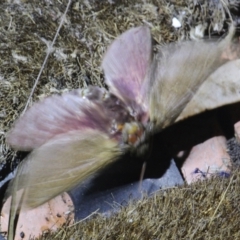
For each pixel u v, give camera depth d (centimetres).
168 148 56
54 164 52
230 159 55
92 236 52
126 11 57
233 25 56
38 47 56
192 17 57
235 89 55
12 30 56
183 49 54
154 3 57
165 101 54
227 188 53
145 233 52
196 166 55
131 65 54
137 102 54
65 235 53
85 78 56
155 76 54
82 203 54
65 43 56
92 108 53
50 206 54
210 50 54
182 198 53
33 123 53
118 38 55
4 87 55
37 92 55
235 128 56
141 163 55
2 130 54
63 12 57
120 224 52
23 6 57
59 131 53
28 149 53
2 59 56
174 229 52
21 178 52
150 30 56
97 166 53
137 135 53
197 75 54
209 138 56
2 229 54
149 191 55
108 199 54
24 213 54
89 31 56
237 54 56
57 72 56
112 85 54
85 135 53
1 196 54
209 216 52
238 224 52
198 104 55
